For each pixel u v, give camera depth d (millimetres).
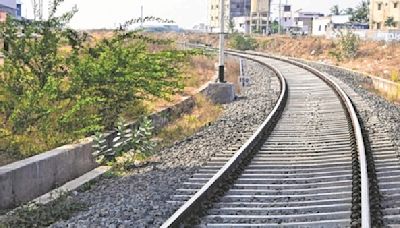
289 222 8016
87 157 12406
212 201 9031
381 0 110875
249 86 30578
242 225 7758
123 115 15898
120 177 11617
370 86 34375
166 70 17281
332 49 72125
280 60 54219
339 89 25391
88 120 13258
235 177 10680
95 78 14172
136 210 8625
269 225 7742
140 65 15328
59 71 14117
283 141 14680
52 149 11938
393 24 107000
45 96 12922
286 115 19500
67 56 14258
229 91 24172
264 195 9594
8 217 8688
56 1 14125
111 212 8570
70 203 9312
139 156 13039
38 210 9031
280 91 27078
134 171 12062
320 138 14961
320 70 42188
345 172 10992
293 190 9836
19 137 12430
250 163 12055
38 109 12453
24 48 13578
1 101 12805
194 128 17234
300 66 44469
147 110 17000
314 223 7762
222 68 24812
